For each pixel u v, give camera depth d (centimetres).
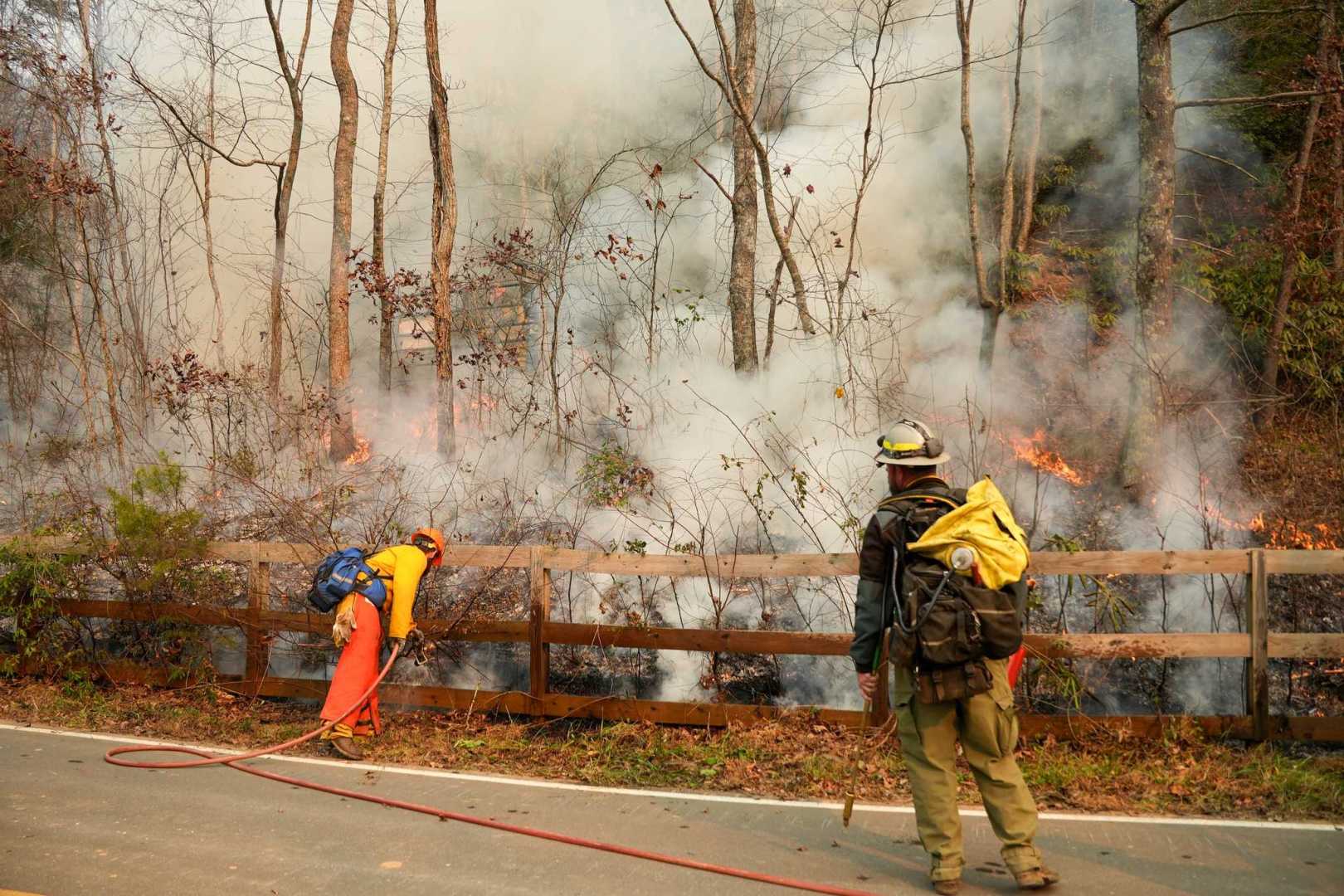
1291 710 643
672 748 607
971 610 395
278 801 521
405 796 532
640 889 405
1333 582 756
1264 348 1147
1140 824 478
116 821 484
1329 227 1173
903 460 429
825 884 411
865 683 426
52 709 711
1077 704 600
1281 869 420
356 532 892
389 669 630
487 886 407
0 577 774
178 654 754
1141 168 994
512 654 754
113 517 789
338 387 1277
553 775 579
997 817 404
